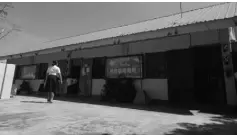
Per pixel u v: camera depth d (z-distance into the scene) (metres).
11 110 3.96
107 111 4.16
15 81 12.01
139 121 3.11
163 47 6.52
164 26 5.78
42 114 3.55
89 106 5.01
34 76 10.89
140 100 5.87
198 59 5.79
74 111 4.05
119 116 3.55
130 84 6.71
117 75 7.45
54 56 10.30
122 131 2.46
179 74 6.02
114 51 7.82
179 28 5.16
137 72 6.90
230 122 3.13
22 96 7.95
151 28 6.20
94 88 8.21
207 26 4.77
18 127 2.53
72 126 2.67
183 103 5.63
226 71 5.27
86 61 8.79
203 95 5.58
